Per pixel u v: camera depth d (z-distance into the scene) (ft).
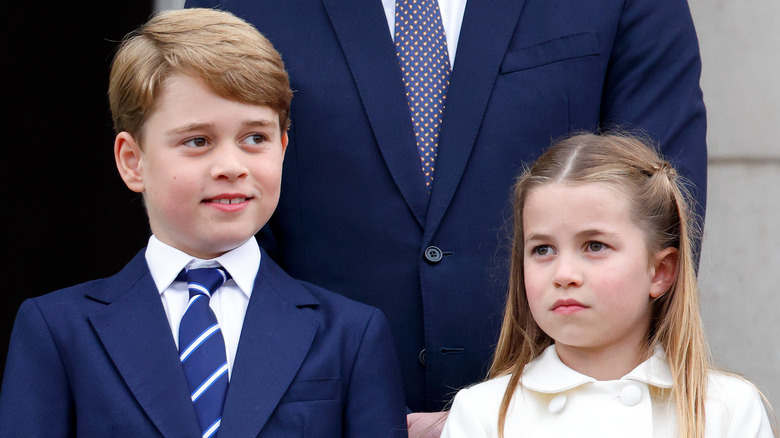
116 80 31.17
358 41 35.47
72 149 60.49
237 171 29.71
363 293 34.91
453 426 30.83
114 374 29.30
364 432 30.01
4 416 29.27
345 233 35.04
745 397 29.78
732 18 50.42
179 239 30.53
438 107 35.24
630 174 30.22
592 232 29.43
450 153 34.47
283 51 35.96
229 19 31.55
